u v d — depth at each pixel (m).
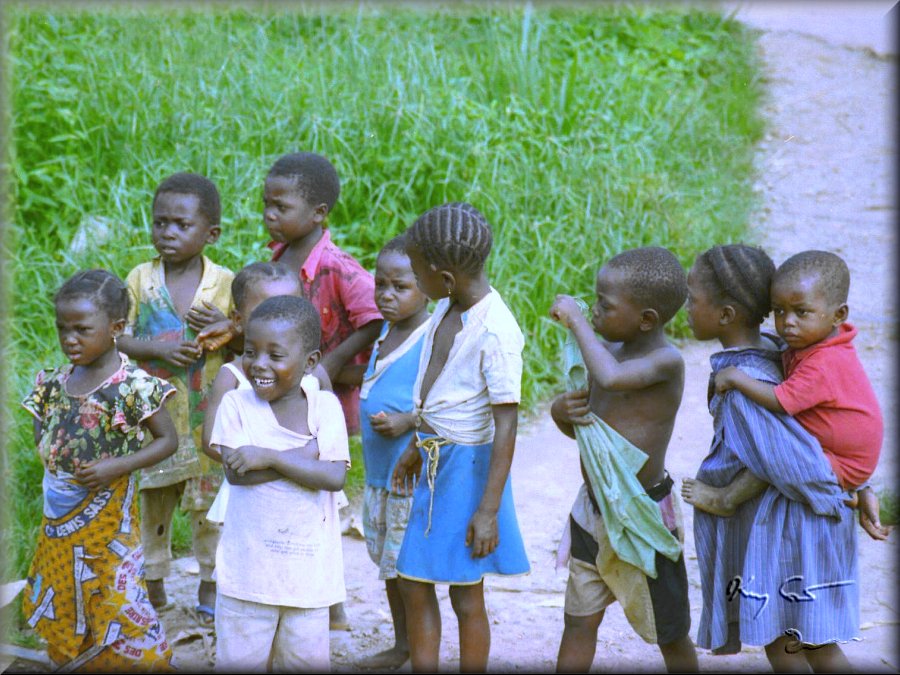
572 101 22.53
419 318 10.63
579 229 19.47
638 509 9.11
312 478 9.30
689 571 12.39
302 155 11.77
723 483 9.30
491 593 12.12
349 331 11.84
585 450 9.22
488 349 9.30
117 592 10.01
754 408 9.02
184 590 12.23
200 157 18.88
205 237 11.66
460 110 20.61
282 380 9.32
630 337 9.27
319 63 21.95
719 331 9.38
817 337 8.94
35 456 13.97
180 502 12.35
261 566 9.30
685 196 21.62
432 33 25.03
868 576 11.99
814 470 8.84
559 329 18.25
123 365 10.11
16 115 18.97
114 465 9.84
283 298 9.49
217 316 11.46
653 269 9.05
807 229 22.22
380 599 12.08
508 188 19.41
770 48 32.31
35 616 10.10
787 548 9.03
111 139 19.45
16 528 12.61
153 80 20.11
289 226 11.60
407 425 10.27
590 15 28.53
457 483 9.47
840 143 26.47
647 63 27.27
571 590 9.55
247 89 20.73
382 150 19.95
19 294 16.73
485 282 9.55
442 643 11.00
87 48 20.81
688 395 16.89
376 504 10.67
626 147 21.72
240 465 9.15
